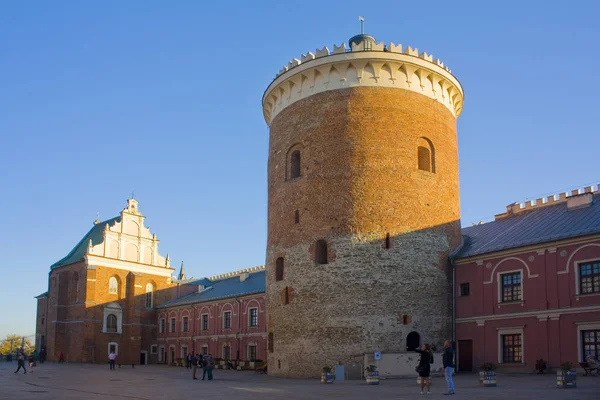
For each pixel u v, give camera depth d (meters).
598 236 36.03
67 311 85.75
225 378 43.53
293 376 41.66
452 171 46.28
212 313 78.31
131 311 86.31
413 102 44.22
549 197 47.50
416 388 28.98
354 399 23.05
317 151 43.50
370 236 41.22
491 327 40.91
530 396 22.67
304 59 45.50
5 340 160.12
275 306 44.34
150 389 30.95
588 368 33.59
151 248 90.81
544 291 38.22
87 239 90.50
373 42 44.88
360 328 40.03
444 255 43.66
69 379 41.34
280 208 45.31
